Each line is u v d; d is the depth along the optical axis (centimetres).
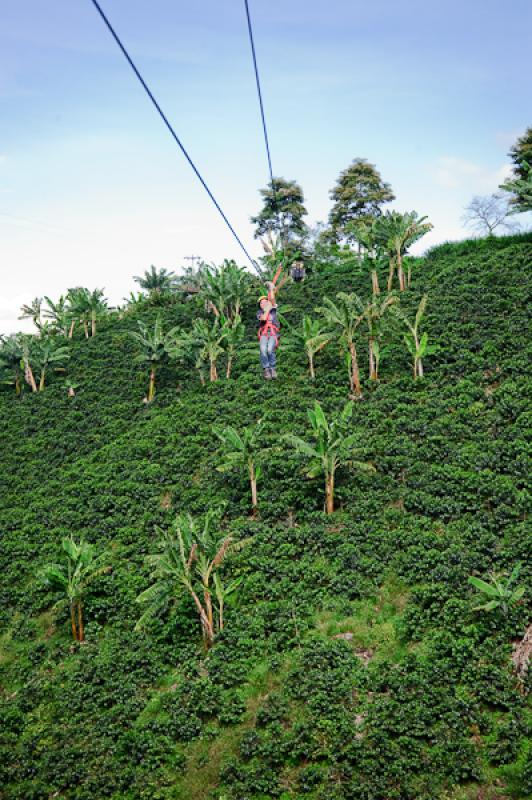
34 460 1839
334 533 1170
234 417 1717
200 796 744
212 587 1084
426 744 741
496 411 1415
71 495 1584
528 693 771
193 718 847
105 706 926
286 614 998
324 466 1209
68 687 976
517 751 709
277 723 802
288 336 2036
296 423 1597
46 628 1170
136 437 1791
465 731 741
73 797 774
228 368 2009
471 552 1023
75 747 843
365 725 775
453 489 1192
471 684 802
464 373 1611
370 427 1486
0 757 855
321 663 881
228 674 902
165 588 1008
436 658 856
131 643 1041
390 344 1880
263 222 4828
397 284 2338
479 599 919
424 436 1402
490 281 2031
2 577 1326
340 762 739
